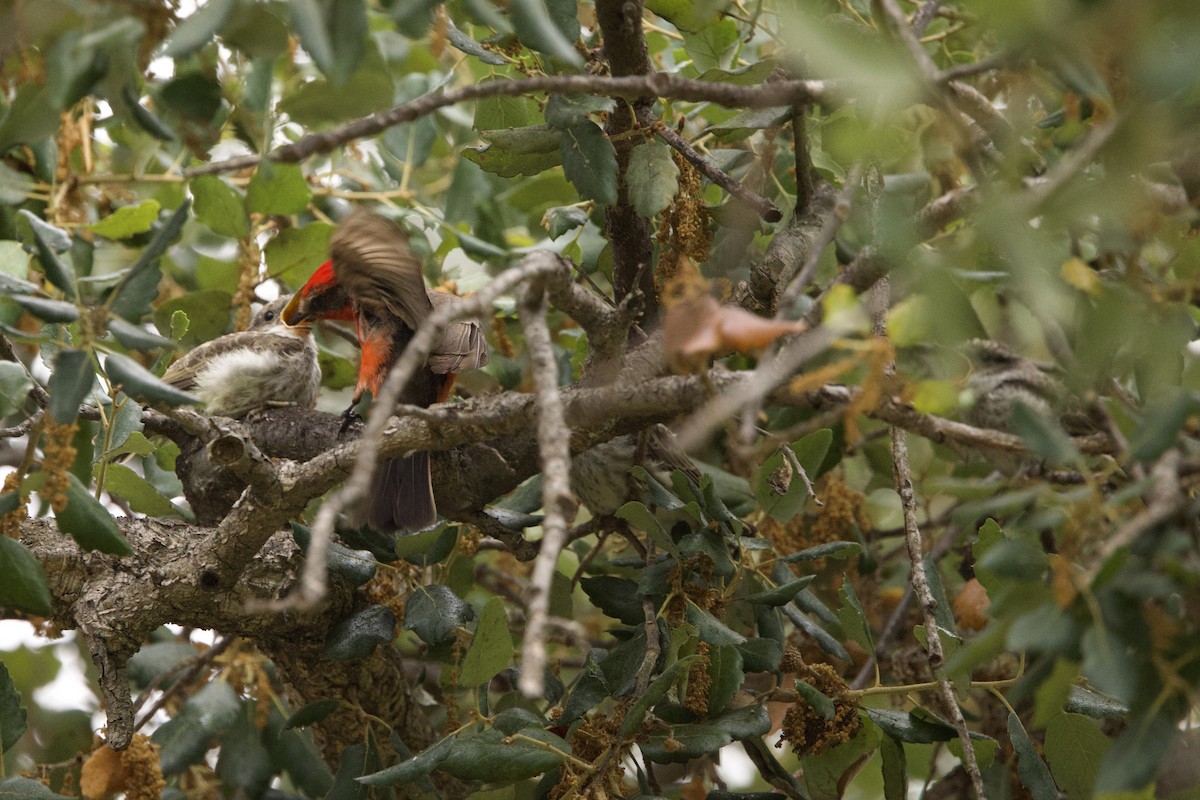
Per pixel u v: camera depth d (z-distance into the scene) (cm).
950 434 536
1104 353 482
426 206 1063
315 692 824
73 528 594
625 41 680
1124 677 409
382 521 737
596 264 972
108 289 852
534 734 643
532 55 757
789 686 899
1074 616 430
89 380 528
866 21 748
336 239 684
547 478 408
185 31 464
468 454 779
